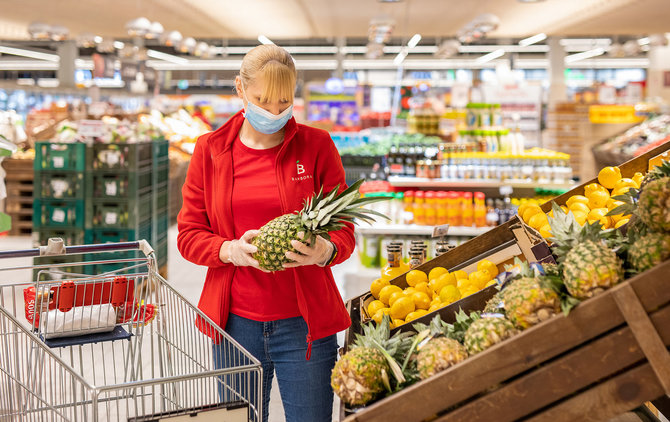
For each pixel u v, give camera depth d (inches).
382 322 77.4
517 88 355.3
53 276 264.4
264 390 93.3
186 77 1028.5
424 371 63.9
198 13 556.4
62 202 268.8
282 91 83.0
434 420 60.3
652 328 56.9
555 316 58.8
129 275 105.7
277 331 90.0
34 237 270.7
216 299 90.9
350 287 239.8
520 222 89.7
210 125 684.7
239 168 90.7
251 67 83.7
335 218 76.8
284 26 629.6
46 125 470.6
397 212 255.9
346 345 85.0
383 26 492.7
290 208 89.4
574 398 58.6
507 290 64.8
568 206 112.0
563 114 624.1
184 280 323.3
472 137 305.4
